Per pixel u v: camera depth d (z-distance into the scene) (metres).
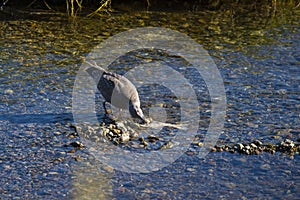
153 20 16.20
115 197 7.64
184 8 17.53
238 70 12.66
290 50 14.00
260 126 9.87
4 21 15.81
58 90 11.30
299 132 9.65
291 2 18.56
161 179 8.14
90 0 17.45
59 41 14.30
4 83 11.52
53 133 9.45
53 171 8.27
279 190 7.86
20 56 13.14
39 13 16.61
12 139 9.19
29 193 7.68
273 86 11.76
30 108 10.40
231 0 18.39
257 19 16.66
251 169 8.41
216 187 7.93
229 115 10.31
